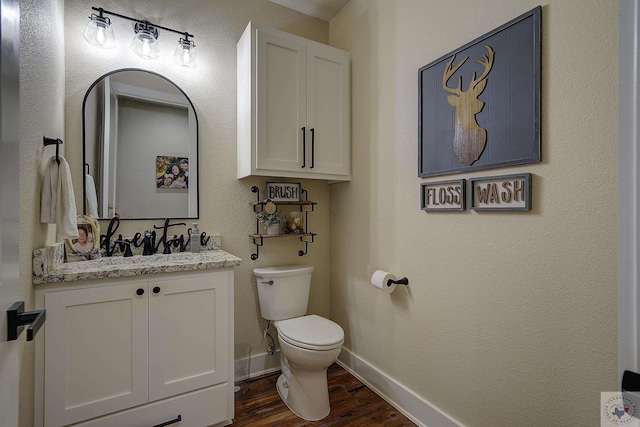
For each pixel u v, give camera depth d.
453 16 1.51
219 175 2.12
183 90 2.01
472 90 1.40
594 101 1.03
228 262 1.64
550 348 1.15
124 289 1.41
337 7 2.36
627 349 0.46
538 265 1.18
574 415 1.08
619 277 0.48
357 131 2.20
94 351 1.35
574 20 1.08
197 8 2.06
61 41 1.61
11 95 0.61
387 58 1.93
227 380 1.65
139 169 1.88
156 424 1.47
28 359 1.18
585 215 1.05
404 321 1.80
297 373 1.79
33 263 1.21
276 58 1.96
